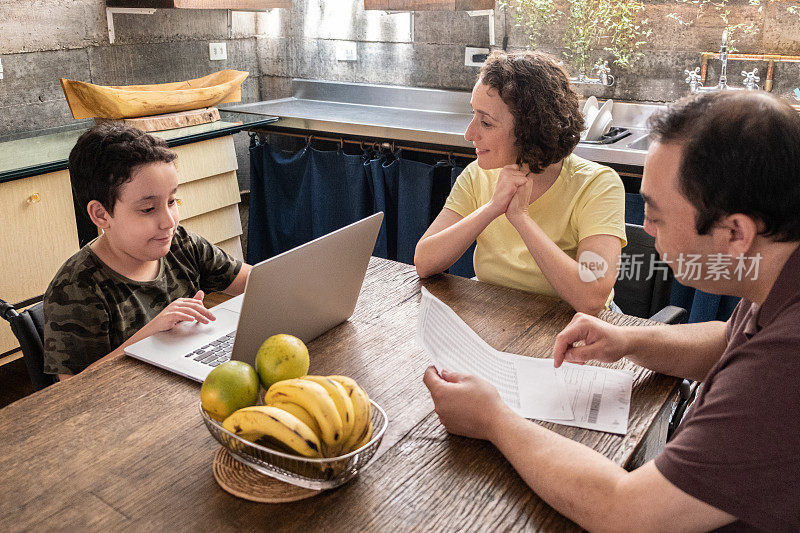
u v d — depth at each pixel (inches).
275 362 38.7
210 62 158.4
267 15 165.0
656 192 31.6
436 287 62.7
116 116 118.5
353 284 52.9
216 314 55.1
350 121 131.2
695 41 121.7
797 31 113.8
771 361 28.5
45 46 126.5
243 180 167.8
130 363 48.0
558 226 66.9
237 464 36.5
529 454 35.5
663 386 45.8
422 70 149.1
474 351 48.2
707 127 29.3
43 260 104.9
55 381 58.6
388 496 34.7
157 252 59.2
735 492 28.5
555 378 46.3
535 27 134.2
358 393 34.9
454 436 40.0
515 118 61.1
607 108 116.3
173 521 32.8
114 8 134.2
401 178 126.1
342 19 155.4
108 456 37.8
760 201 28.7
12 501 34.2
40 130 128.8
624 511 30.9
